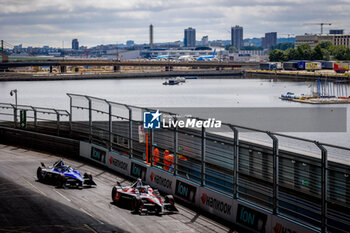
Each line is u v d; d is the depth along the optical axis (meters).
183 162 24.19
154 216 20.27
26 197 22.28
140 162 27.48
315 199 17.20
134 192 20.98
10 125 42.44
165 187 24.81
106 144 31.56
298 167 18.02
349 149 15.18
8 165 30.34
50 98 171.25
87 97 32.72
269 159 19.17
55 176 25.17
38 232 17.33
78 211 20.22
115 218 19.47
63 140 35.47
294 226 17.33
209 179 22.66
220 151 21.62
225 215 20.58
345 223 15.79
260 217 18.80
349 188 16.05
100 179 27.42
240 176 20.61
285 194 18.59
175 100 166.88
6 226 17.98
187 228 18.94
